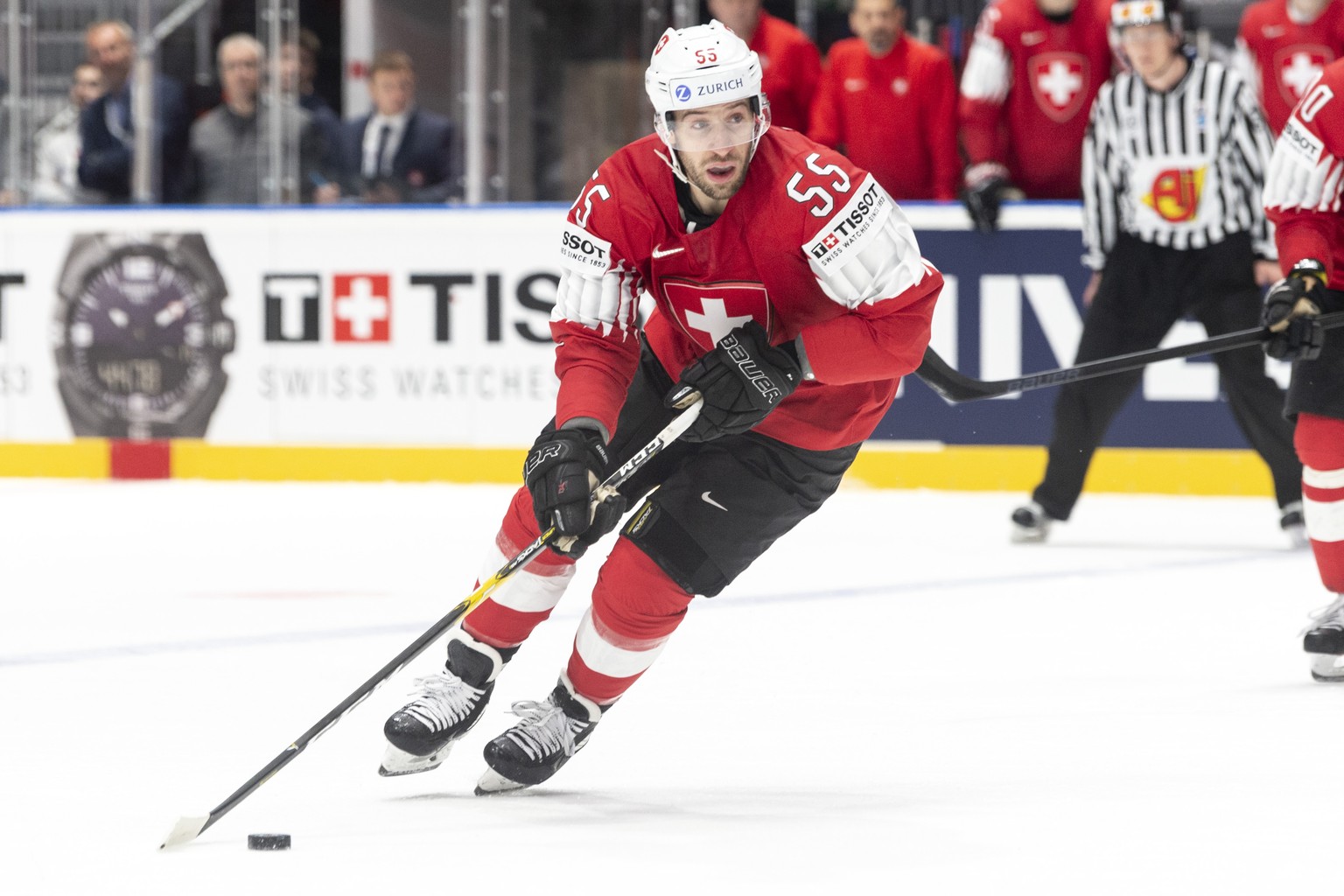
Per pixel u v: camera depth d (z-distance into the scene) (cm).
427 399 3222
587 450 1080
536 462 1073
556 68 3238
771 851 989
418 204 3275
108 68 3356
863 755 1250
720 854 986
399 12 3275
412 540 2512
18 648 1727
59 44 3394
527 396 3192
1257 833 1018
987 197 2889
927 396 3036
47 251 3334
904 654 1652
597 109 3231
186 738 1316
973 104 2877
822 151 1071
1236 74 2472
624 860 973
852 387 1117
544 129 3250
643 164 1079
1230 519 2716
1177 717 1369
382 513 2816
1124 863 956
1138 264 2509
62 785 1167
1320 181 1495
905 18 3081
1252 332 1491
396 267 3222
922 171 2998
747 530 1114
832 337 1055
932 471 3044
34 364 3344
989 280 2989
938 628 1800
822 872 945
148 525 2688
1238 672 1555
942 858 972
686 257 1079
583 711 1139
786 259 1067
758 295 1081
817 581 2127
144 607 1967
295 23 3309
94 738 1316
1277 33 2847
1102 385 2477
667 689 1499
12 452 3359
